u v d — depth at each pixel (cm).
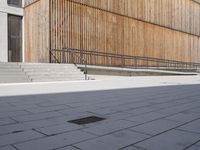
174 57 2678
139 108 576
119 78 1678
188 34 2942
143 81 1494
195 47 3081
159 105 621
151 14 2352
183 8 2859
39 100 670
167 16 2583
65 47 1620
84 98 720
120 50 1997
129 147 308
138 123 431
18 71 1182
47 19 1557
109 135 358
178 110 555
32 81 1185
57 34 1581
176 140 338
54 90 893
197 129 395
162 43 2498
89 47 1756
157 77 1952
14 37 1847
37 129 387
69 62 1641
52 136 351
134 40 2141
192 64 2989
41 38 1623
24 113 505
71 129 388
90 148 302
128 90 958
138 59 2173
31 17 1756
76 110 541
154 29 2389
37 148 301
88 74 1574
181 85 1234
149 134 365
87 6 1755
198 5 3155
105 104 625
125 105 615
